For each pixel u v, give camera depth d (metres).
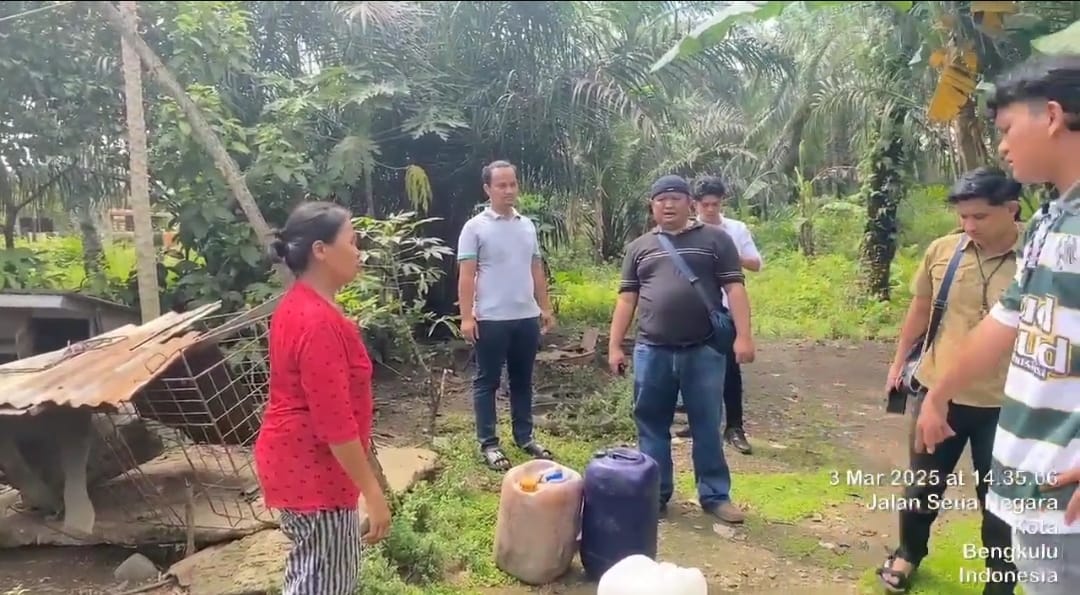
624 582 3.01
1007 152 1.95
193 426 4.41
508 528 3.83
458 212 9.07
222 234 6.83
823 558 4.13
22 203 7.51
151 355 3.96
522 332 5.20
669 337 4.41
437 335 8.80
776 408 7.07
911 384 3.45
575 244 12.27
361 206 8.62
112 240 10.86
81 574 3.86
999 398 3.18
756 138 14.52
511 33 8.79
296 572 2.69
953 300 3.29
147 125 7.00
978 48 2.14
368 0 8.01
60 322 6.25
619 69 9.36
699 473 4.63
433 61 8.74
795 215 15.64
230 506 4.22
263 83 7.55
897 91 9.87
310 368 2.49
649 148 9.73
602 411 6.36
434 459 5.09
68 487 3.92
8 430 3.90
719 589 3.80
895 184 11.30
